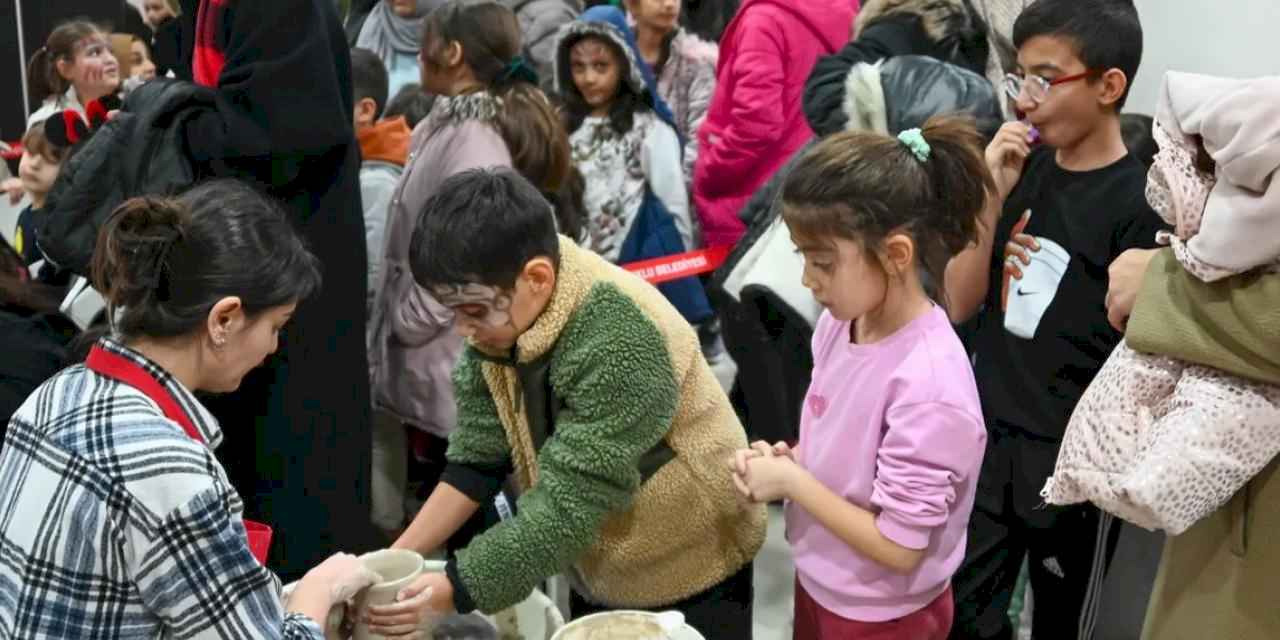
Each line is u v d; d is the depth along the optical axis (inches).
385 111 130.1
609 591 68.5
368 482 91.0
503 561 58.7
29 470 46.7
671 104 149.2
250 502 86.6
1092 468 53.5
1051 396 77.1
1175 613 55.9
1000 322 80.4
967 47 107.0
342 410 87.3
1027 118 76.3
